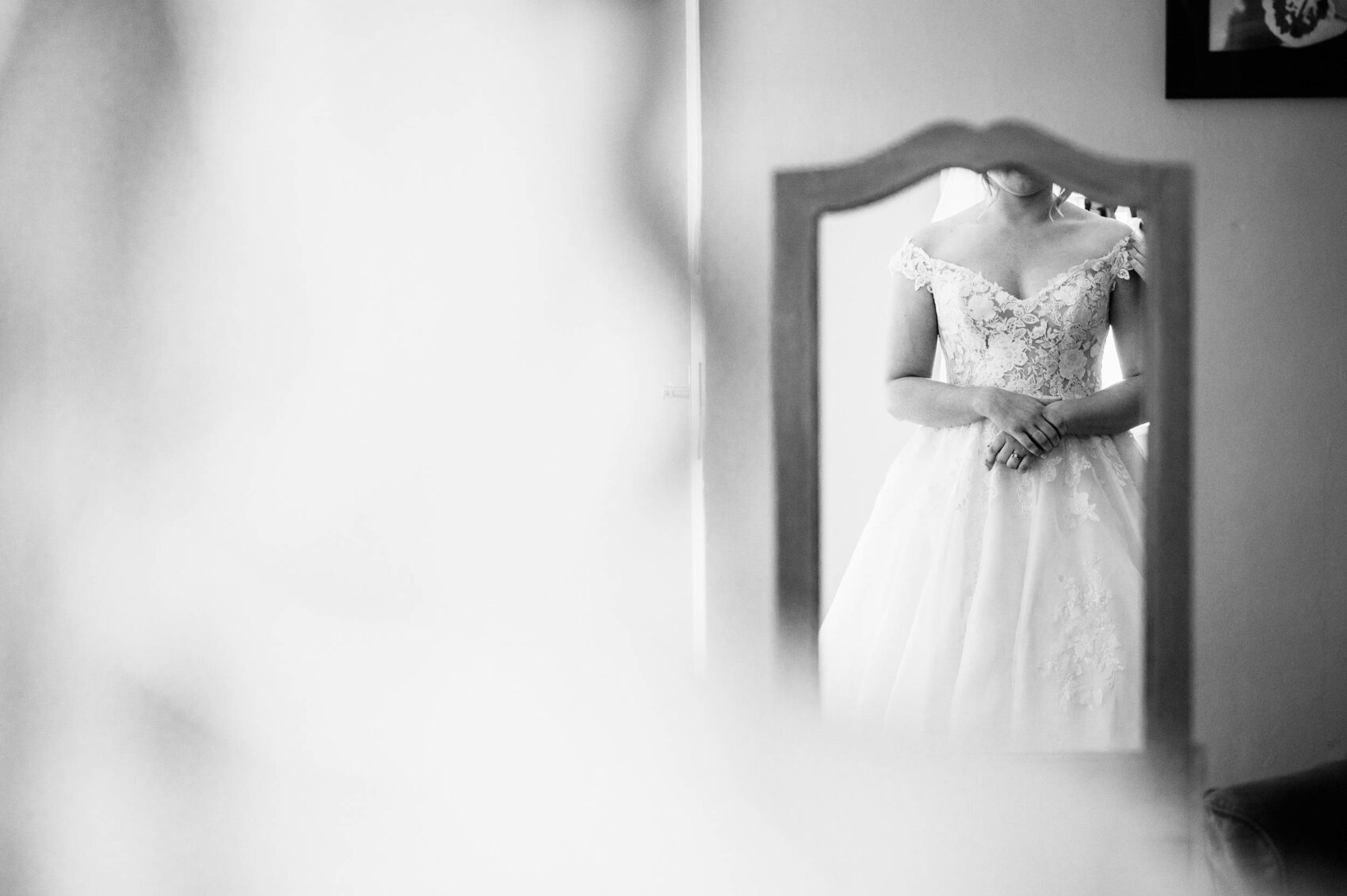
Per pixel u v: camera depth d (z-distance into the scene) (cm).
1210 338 81
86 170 26
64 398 27
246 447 27
